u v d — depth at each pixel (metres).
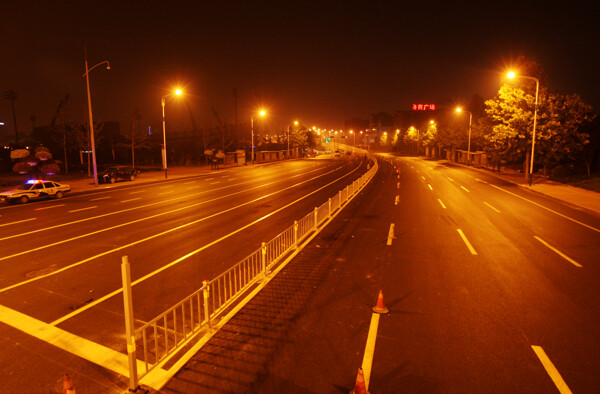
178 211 20.39
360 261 11.21
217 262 11.39
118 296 8.83
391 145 130.12
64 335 7.01
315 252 12.16
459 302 8.27
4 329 7.24
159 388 5.39
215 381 5.53
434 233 14.78
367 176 34.91
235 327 7.15
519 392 5.25
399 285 9.28
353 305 8.12
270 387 5.38
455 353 6.23
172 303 8.47
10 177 40.31
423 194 26.14
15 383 5.59
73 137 45.44
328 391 5.29
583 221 17.05
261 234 14.96
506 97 32.72
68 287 9.39
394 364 5.92
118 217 18.69
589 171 33.62
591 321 7.38
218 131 73.81
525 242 13.41
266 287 9.18
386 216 18.30
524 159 40.25
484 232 14.94
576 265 10.85
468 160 54.88
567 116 30.95
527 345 6.48
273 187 31.94
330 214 18.22
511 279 9.69
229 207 21.67
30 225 16.83
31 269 10.78
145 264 11.22
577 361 6.00
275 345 6.50
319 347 6.43
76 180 37.69
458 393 5.23
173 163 64.75
